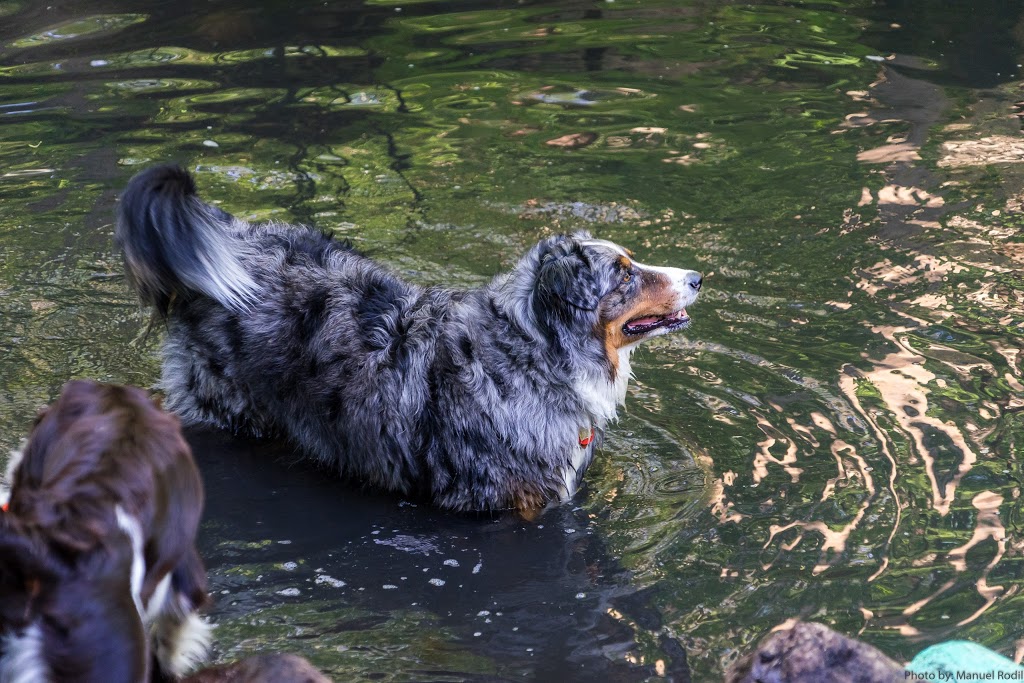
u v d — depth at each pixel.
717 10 12.27
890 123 9.42
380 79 10.27
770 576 4.57
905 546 4.70
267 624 4.37
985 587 4.41
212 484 5.46
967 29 11.49
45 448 3.25
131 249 5.63
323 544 5.01
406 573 4.79
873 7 12.28
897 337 6.43
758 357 6.30
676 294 5.56
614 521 5.13
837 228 7.74
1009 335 6.40
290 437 5.82
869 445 5.46
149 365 6.30
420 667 4.12
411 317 5.64
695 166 8.70
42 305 6.83
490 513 5.36
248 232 6.05
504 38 11.38
